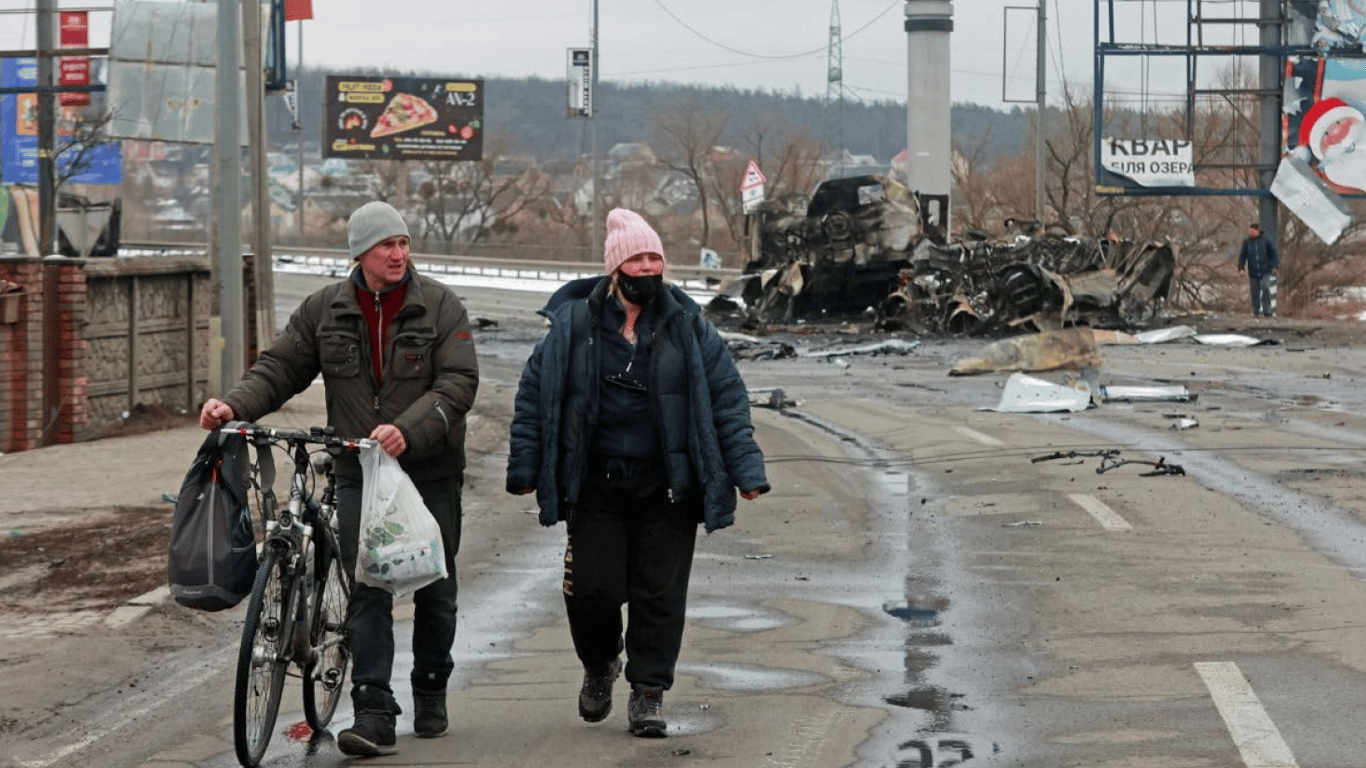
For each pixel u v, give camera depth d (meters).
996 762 8.12
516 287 79.62
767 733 8.75
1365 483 17.69
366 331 8.53
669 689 9.55
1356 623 11.02
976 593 12.52
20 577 13.70
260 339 29.81
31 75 45.22
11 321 22.22
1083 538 14.73
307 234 143.62
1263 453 20.39
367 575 8.23
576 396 8.59
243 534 8.38
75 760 8.58
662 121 136.50
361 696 8.40
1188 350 40.00
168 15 27.25
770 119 164.12
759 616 11.90
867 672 10.11
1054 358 33.69
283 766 8.30
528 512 17.48
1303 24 52.81
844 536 15.34
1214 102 71.12
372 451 8.27
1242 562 13.35
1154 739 8.45
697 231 137.75
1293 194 52.78
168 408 26.27
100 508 17.27
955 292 47.53
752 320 50.16
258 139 29.75
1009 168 99.94
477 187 136.00
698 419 8.57
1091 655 10.37
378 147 121.69
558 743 8.65
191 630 11.71
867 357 40.41
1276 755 8.10
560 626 11.75
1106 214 74.12
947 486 18.58
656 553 8.74
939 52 66.69
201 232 122.75
